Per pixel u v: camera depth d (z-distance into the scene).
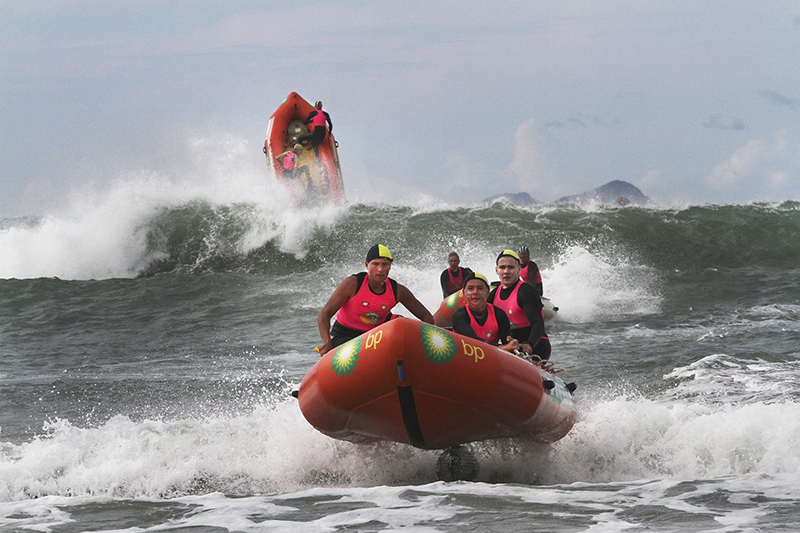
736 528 10.51
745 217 78.31
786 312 47.22
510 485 14.65
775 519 11.05
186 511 12.80
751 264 69.88
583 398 26.84
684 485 13.92
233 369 34.84
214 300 55.19
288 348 40.41
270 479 18.16
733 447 18.73
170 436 21.22
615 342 39.22
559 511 12.00
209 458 19.38
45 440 21.95
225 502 13.45
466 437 17.84
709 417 20.31
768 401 24.98
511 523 11.23
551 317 46.97
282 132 79.62
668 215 80.12
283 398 28.66
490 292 23.70
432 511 12.19
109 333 45.34
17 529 11.72
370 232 72.50
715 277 63.44
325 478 18.36
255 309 52.44
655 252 71.69
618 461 19.06
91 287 59.19
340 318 20.25
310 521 11.71
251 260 70.50
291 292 57.53
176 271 69.75
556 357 35.41
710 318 46.19
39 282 59.97
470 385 16.45
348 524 11.42
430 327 16.59
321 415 18.09
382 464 19.28
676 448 19.19
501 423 17.58
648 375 30.86
